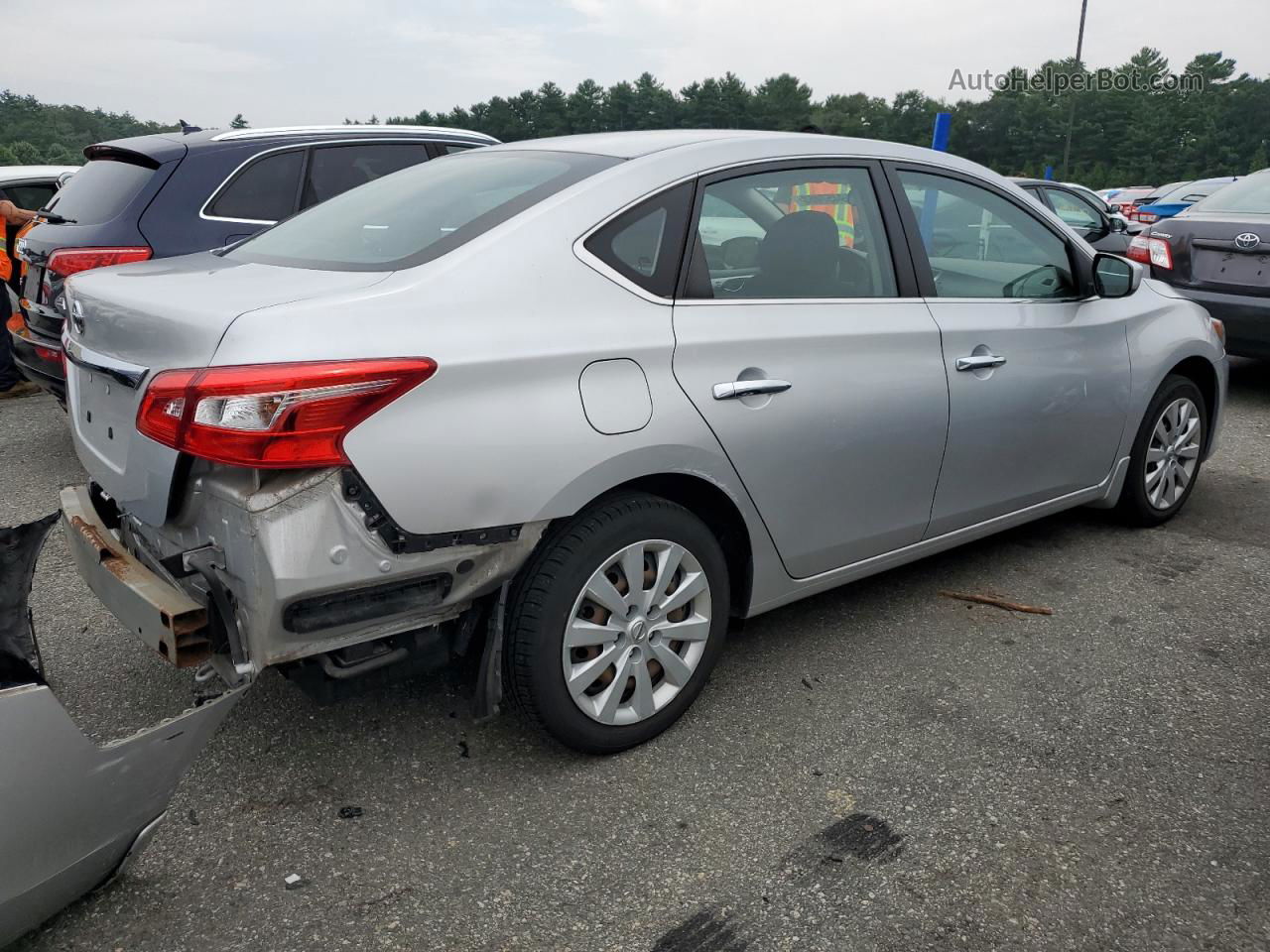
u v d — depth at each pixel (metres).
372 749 2.82
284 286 2.42
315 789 2.64
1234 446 5.96
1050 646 3.45
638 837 2.46
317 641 2.23
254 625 2.16
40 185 8.67
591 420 2.46
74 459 5.77
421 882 2.30
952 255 3.48
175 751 2.13
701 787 2.65
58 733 1.91
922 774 2.71
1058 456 3.85
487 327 2.35
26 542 2.60
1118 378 4.02
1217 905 2.23
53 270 5.19
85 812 2.01
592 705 2.67
